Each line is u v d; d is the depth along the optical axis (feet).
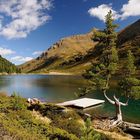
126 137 102.42
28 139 49.70
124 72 120.47
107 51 121.90
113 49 121.19
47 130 72.33
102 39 123.03
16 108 98.99
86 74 125.08
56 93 267.39
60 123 91.30
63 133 72.59
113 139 88.38
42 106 118.32
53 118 104.58
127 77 119.14
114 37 123.03
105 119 124.67
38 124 77.05
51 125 88.07
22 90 303.48
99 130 106.52
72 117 112.37
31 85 379.96
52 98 228.84
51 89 312.50
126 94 118.42
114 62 124.16
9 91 291.38
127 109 167.63
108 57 121.80
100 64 119.85
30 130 66.95
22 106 101.40
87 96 244.83
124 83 117.60
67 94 258.37
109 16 122.01
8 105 99.76
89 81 122.01
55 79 557.74
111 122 117.39
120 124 116.57
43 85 377.91
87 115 127.54
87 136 49.42
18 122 71.72
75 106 170.09
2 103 104.94
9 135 44.98
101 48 125.18
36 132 66.64
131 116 143.64
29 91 291.38
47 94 258.78
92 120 120.37
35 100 136.87
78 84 391.04
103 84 120.06
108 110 164.35
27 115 84.07
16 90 302.86
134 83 115.24
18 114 84.17
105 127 111.75
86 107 170.19
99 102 188.34
